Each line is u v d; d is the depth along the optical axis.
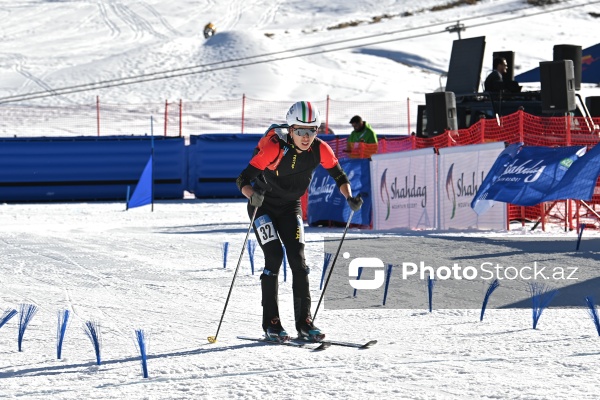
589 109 42.91
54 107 106.94
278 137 13.00
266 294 13.10
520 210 33.12
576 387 9.60
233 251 25.84
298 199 13.56
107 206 51.50
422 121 48.28
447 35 157.25
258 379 10.41
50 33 169.88
